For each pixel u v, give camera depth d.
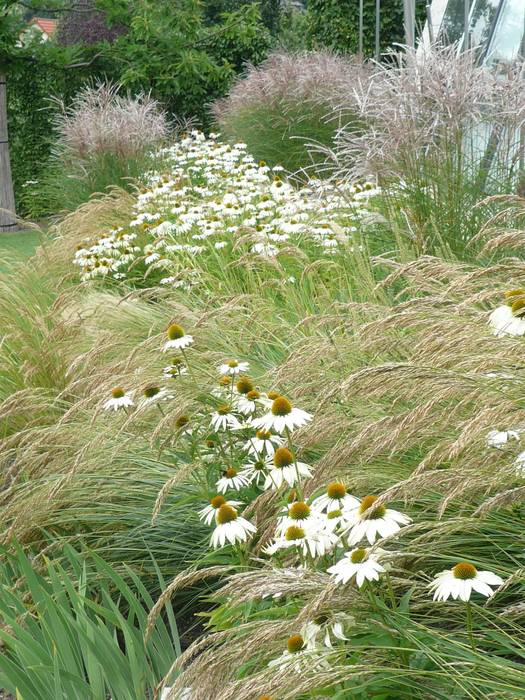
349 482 2.77
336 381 3.25
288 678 1.87
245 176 8.21
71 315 5.32
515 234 3.37
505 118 5.79
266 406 2.97
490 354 2.84
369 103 6.24
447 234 5.60
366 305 3.84
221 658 2.03
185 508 3.36
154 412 3.69
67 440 3.67
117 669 2.33
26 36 14.98
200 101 17.23
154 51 15.22
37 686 2.33
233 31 15.68
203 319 3.95
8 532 3.22
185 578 2.31
